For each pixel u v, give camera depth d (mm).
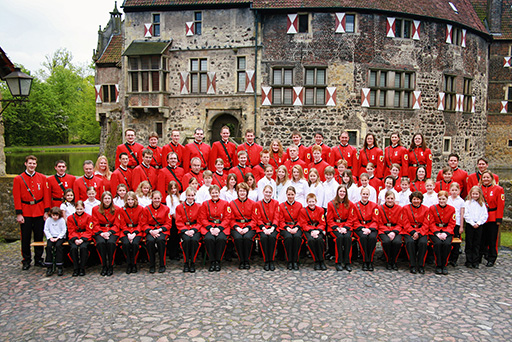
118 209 8195
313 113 20875
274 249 8180
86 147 54031
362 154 11055
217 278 7527
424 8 22031
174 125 22203
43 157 37781
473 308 6180
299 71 20781
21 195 8328
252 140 10641
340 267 8055
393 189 9531
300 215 8547
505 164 29328
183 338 5188
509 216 11695
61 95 59250
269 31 20875
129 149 9938
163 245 7973
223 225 8305
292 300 6418
